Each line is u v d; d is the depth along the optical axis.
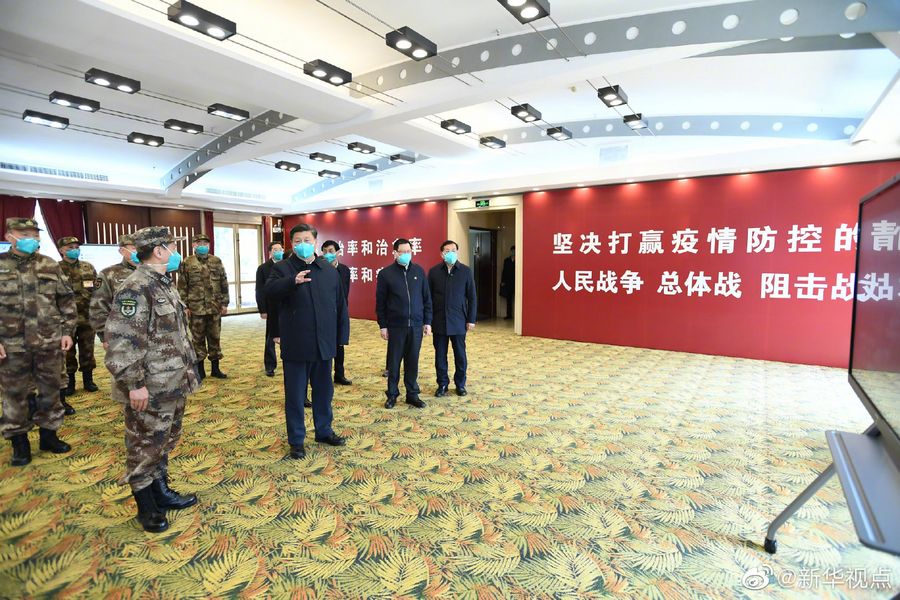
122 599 1.80
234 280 11.76
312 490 2.67
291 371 3.03
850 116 5.50
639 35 3.66
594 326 7.72
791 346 6.24
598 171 7.13
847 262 5.88
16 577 1.92
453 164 8.84
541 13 3.28
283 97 4.77
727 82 5.02
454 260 4.41
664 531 2.27
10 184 7.52
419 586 1.88
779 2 3.20
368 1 3.83
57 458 3.08
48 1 2.98
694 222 6.83
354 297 11.02
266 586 1.88
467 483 2.76
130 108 6.02
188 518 2.37
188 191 9.92
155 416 2.25
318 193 11.14
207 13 3.27
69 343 3.18
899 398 1.46
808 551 2.11
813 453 3.20
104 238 9.29
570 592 1.85
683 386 4.95
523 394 4.62
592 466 3.00
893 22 2.91
